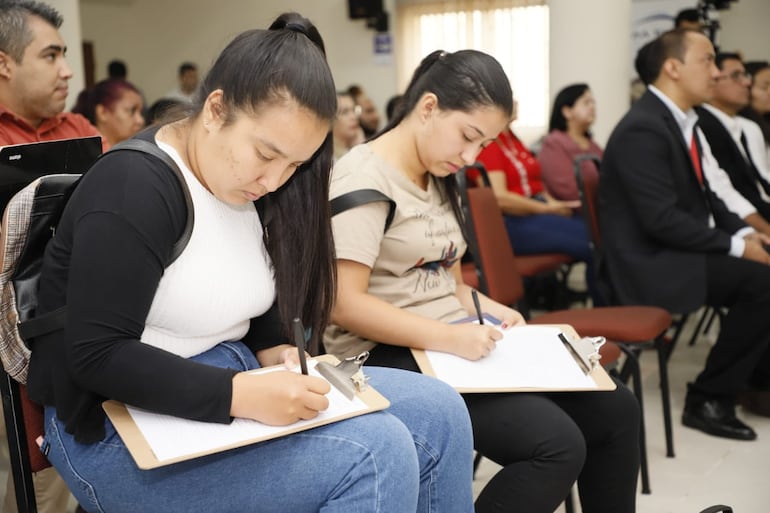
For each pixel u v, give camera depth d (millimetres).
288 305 1313
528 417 1438
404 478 1091
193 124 1161
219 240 1184
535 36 7723
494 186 3729
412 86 1659
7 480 1755
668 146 2635
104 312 1021
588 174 2932
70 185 1146
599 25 4695
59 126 2246
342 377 1197
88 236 1022
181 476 1093
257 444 1102
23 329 1108
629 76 4828
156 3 9086
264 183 1124
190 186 1151
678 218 2580
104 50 9328
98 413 1110
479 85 1544
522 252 3604
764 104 4355
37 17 2012
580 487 1656
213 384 1054
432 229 1681
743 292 2521
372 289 1681
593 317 2316
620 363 3088
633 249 2688
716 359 2580
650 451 2471
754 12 6668
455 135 1573
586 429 1588
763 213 3449
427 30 8039
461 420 1260
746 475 2285
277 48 1076
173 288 1139
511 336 1650
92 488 1114
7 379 1197
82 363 1026
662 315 2338
